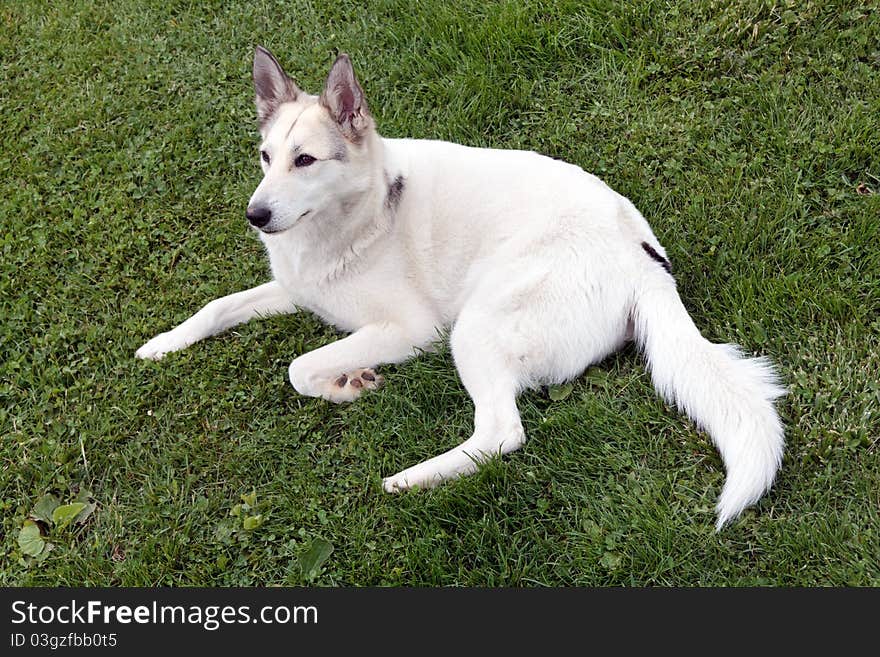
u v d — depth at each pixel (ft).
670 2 9.82
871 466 7.24
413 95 9.81
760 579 6.93
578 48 9.80
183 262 8.89
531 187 7.88
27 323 8.53
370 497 7.45
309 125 7.65
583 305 7.63
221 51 10.45
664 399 7.63
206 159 9.55
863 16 9.37
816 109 9.02
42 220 9.21
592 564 7.05
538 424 7.59
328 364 7.86
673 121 9.18
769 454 7.14
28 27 11.01
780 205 8.51
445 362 7.98
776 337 7.87
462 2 10.26
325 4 10.65
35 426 7.95
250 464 7.67
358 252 7.93
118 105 10.11
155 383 8.08
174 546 7.34
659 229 8.57
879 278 8.05
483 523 7.22
